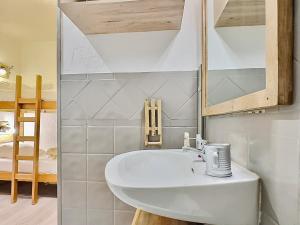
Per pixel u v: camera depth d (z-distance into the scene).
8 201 2.59
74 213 1.45
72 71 1.48
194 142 1.40
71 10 1.15
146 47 1.44
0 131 3.41
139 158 1.04
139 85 1.44
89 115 1.46
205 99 1.17
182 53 1.42
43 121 3.19
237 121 0.72
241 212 0.51
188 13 1.42
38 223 2.03
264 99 0.46
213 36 1.06
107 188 1.44
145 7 1.13
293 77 0.39
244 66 0.65
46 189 3.04
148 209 0.50
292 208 0.40
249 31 0.61
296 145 0.39
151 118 1.40
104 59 1.46
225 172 0.56
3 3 2.74
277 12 0.40
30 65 4.14
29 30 3.62
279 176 0.45
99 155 1.45
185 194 0.50
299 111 0.38
